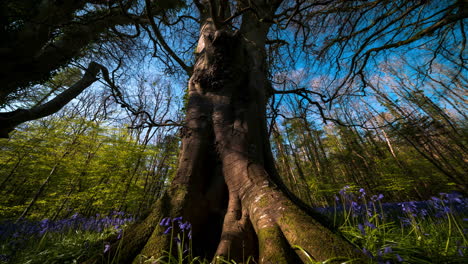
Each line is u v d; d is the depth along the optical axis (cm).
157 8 652
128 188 770
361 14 374
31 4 436
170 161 935
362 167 1312
